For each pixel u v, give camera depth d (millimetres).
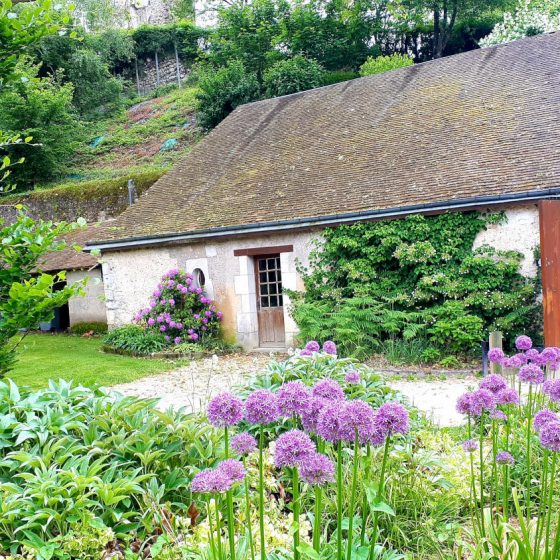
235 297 13305
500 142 11469
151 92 40406
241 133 17297
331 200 12109
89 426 3842
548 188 9562
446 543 3316
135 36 41906
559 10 26953
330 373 5195
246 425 4359
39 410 3877
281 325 13070
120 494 3254
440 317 10305
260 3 30766
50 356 13164
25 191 28750
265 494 3453
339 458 2143
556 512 3324
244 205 13484
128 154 31438
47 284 3873
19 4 4590
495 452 3184
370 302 10602
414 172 11789
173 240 13719
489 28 32531
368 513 3291
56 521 3014
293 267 12398
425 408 7160
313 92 17812
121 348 13469
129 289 14898
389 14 31625
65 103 29625
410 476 3691
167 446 3777
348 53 30578
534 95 12461
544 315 9406
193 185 15656
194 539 2953
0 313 4027
